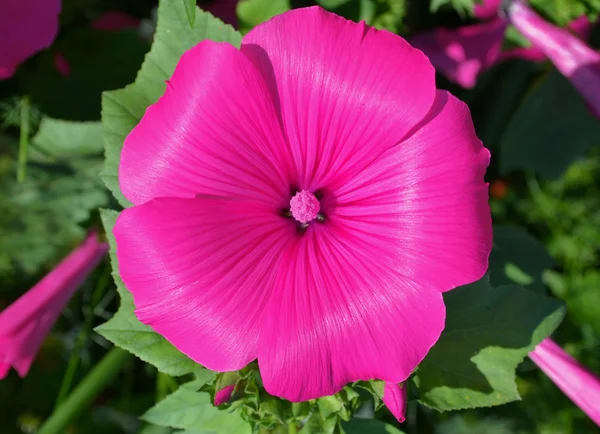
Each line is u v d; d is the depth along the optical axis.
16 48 0.27
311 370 0.23
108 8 0.35
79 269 0.31
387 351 0.23
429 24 0.35
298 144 0.23
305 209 0.23
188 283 0.22
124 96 0.26
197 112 0.22
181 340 0.23
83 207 0.37
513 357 0.27
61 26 0.34
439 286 0.22
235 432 0.27
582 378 0.28
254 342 0.23
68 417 0.31
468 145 0.22
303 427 0.26
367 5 0.30
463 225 0.22
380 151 0.23
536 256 0.34
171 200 0.22
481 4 0.33
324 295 0.23
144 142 0.23
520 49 0.35
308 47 0.22
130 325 0.26
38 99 0.34
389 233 0.23
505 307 0.27
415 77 0.22
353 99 0.22
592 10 0.33
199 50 0.22
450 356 0.27
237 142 0.23
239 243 0.23
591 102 0.32
